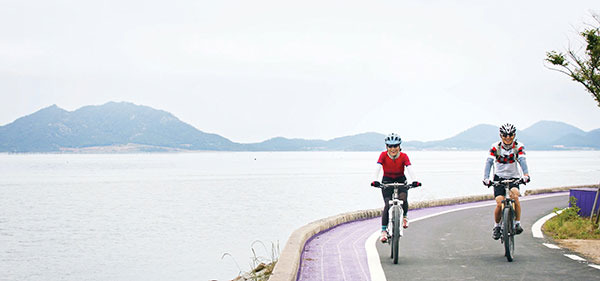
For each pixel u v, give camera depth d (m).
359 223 13.48
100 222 36.22
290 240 8.75
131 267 21.58
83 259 23.81
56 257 24.41
